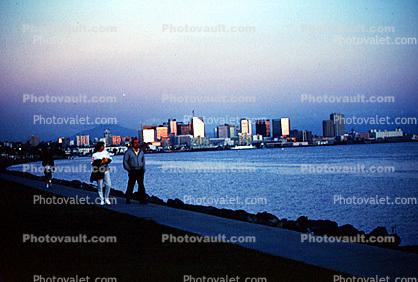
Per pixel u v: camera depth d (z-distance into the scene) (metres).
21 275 9.08
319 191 38.94
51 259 10.31
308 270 8.71
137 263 9.75
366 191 38.47
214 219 15.09
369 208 26.91
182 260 9.85
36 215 17.11
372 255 9.70
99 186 19.81
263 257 9.80
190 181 53.97
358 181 49.09
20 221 15.73
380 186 42.72
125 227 14.02
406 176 54.75
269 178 56.22
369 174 59.25
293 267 8.95
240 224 14.02
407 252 9.96
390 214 24.20
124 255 10.48
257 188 42.69
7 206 20.05
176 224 14.19
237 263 9.45
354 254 9.83
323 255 9.80
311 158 119.19
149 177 63.75
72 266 9.68
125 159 19.56
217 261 9.66
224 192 39.31
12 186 32.62
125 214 16.70
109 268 9.45
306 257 9.65
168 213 16.69
